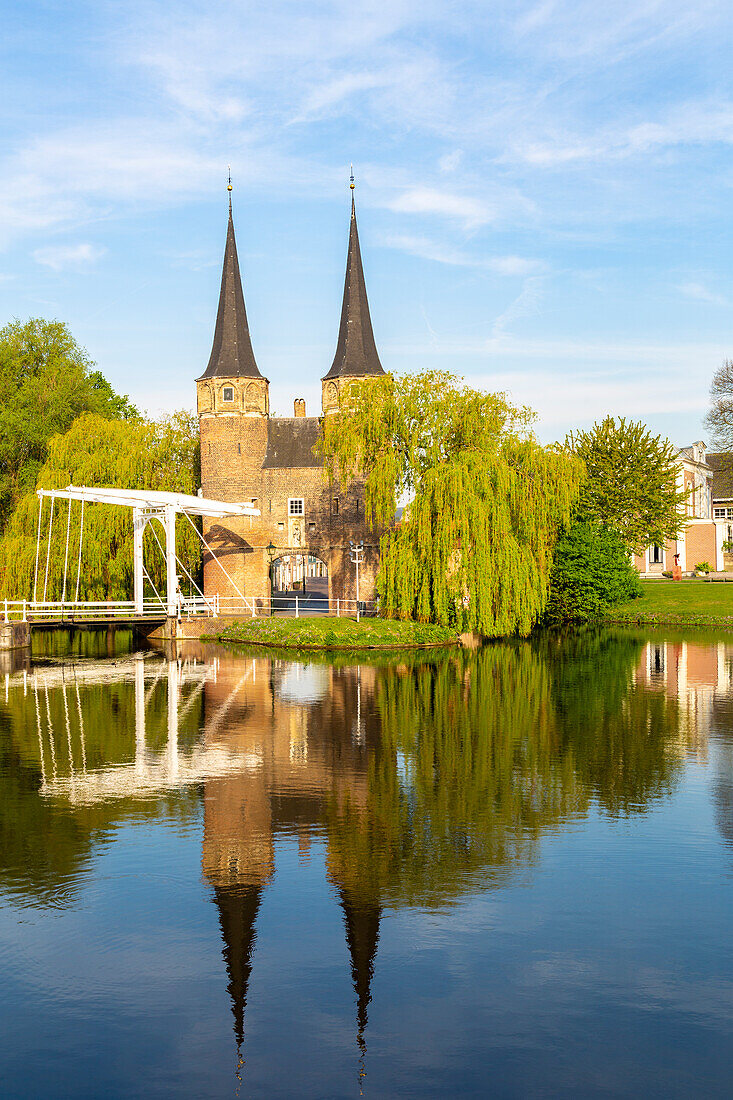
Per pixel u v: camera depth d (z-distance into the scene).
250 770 17.86
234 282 52.62
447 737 20.70
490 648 39.00
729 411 57.84
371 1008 9.47
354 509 51.31
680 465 60.06
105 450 48.28
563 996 9.66
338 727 21.88
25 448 57.81
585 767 17.97
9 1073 8.52
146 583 48.66
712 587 56.53
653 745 19.81
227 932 11.02
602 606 48.56
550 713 23.52
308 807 15.50
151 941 10.81
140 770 17.92
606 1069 8.52
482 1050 8.82
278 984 9.93
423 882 12.37
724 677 29.75
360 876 12.55
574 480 39.72
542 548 38.78
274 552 52.41
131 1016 9.38
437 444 40.34
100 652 39.44
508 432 40.28
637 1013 9.37
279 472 52.47
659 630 46.88
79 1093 8.23
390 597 40.03
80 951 10.61
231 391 52.00
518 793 16.25
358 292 53.12
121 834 14.21
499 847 13.59
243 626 43.53
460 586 37.59
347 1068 8.55
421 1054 8.76
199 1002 9.61
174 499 43.12
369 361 52.81
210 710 24.22
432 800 15.88
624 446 59.12
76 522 45.47
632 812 15.18
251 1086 8.34
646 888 12.14
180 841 13.88
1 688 28.45
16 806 15.58
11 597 45.22
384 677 30.19
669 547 70.19
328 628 39.72
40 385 58.44
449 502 37.44
